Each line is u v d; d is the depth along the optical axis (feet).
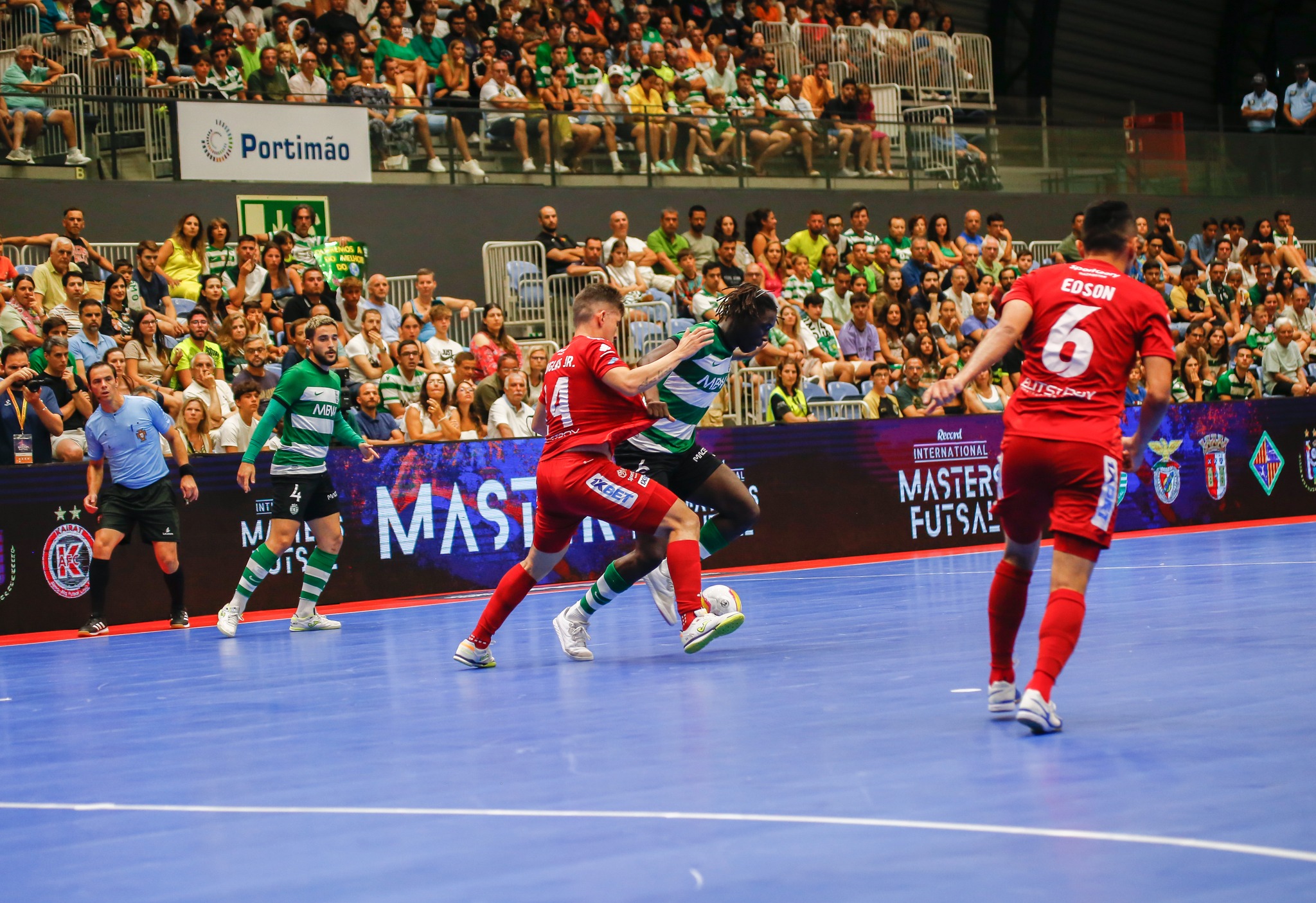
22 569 61.52
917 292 102.99
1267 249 126.62
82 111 88.89
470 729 30.89
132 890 19.10
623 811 22.33
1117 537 88.07
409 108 99.35
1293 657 36.27
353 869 19.63
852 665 38.68
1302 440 98.68
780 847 19.70
